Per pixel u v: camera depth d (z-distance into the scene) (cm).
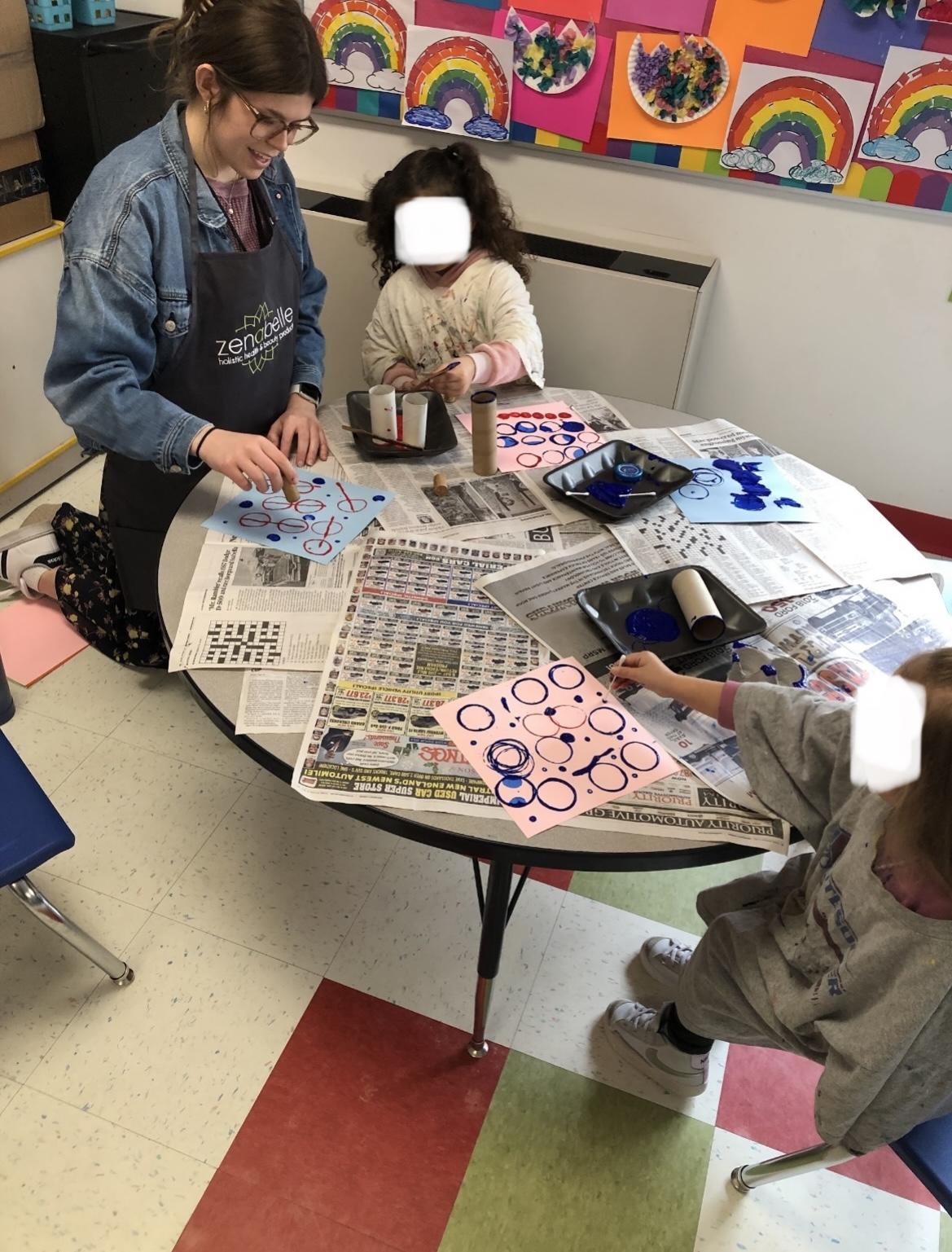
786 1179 134
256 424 162
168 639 116
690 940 163
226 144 130
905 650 121
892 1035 88
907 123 200
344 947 158
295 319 159
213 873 167
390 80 232
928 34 189
